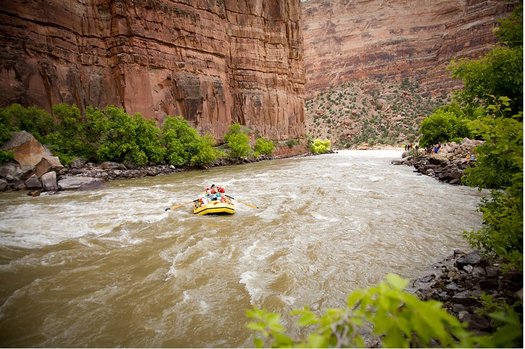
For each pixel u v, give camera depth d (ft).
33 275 22.29
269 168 105.60
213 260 24.67
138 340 15.28
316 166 107.34
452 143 88.69
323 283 20.84
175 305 18.26
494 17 354.13
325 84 463.01
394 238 29.86
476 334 12.25
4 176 60.13
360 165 107.34
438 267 22.93
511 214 15.30
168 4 124.36
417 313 5.03
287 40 200.75
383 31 442.09
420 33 425.28
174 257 25.36
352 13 465.47
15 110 76.64
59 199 51.08
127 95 110.93
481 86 21.49
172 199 51.31
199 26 137.08
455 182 61.26
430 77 384.27
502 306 12.73
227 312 17.51
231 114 167.02
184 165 105.81
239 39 171.01
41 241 29.58
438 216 37.81
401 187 59.11
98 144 89.35
